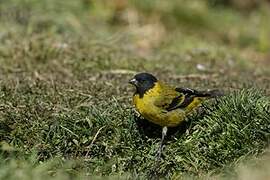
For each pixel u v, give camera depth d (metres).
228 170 10.29
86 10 20.36
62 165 10.34
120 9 20.81
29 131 11.16
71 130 11.17
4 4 18.33
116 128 11.19
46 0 18.77
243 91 11.52
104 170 10.55
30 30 17.20
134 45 18.16
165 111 10.53
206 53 17.86
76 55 15.93
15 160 10.18
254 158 10.37
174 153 10.85
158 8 21.03
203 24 21.27
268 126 10.79
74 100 12.52
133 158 10.80
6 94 12.62
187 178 10.21
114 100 12.22
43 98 12.56
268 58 19.34
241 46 20.73
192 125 11.23
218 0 23.72
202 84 14.43
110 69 15.38
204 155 10.77
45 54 15.54
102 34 18.44
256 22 22.75
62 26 17.92
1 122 11.35
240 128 10.88
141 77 10.52
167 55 17.53
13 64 15.16
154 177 10.46
